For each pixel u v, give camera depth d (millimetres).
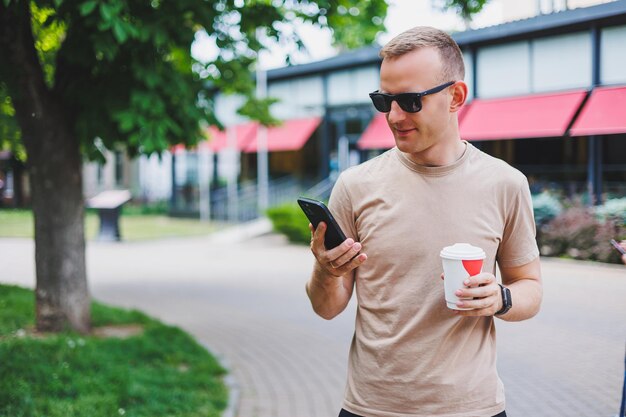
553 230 5031
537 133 9055
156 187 31375
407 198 1943
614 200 4777
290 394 5039
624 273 4078
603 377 4086
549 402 4020
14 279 11594
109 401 4141
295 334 7137
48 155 6062
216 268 13039
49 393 4223
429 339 1899
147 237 20047
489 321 1990
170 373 5062
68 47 5164
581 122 8094
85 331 6293
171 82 5395
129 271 12695
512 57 9672
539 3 7621
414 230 1921
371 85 19234
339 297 2109
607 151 7648
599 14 5535
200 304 9086
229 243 18312
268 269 12797
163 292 10148
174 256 15320
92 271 12734
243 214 23094
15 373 4418
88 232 21266
